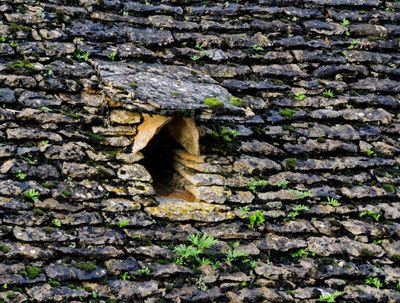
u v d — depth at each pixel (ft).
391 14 51.03
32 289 34.14
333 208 41.60
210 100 39.91
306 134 44.09
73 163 38.65
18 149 38.14
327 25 48.98
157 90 39.86
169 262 37.01
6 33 41.98
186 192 41.60
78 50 42.52
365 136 45.01
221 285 37.17
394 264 40.52
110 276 35.76
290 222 40.42
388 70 48.37
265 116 44.01
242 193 40.83
